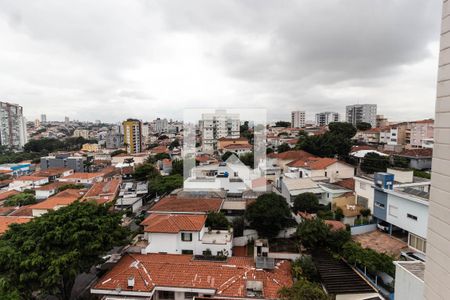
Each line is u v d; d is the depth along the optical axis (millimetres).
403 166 42438
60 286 15547
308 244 18766
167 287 14953
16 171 68188
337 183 31766
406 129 70188
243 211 26641
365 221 23516
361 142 73688
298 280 14922
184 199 27453
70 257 14547
